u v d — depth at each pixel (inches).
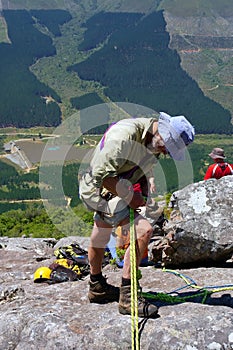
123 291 191.0
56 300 219.6
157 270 260.5
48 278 267.1
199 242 256.7
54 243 405.1
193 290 222.4
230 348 169.6
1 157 3919.8
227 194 265.4
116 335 178.4
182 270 256.2
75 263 282.7
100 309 201.6
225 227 257.4
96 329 183.6
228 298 209.5
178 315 186.1
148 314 184.7
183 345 170.7
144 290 228.4
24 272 301.9
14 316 196.7
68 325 187.3
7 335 189.3
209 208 263.4
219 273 244.4
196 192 269.3
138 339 175.2
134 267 182.4
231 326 175.2
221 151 392.8
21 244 387.2
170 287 232.8
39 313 196.7
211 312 185.9
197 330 174.2
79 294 225.3
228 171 386.3
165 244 266.7
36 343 181.5
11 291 232.5
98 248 200.4
